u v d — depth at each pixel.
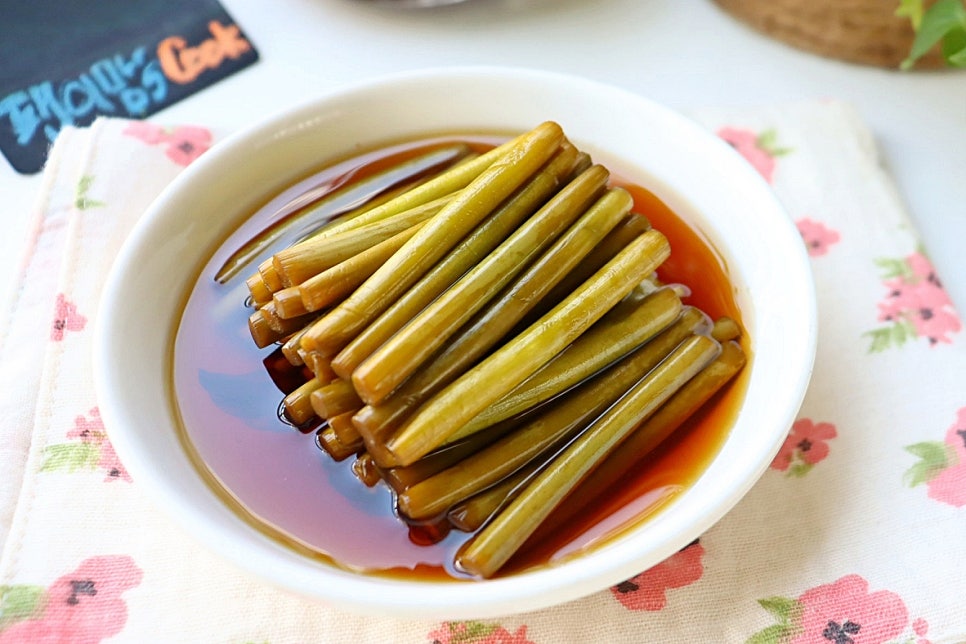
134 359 0.16
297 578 0.13
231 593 0.16
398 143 0.20
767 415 0.15
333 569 0.14
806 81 0.25
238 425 0.16
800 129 0.22
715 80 0.25
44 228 0.20
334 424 0.15
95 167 0.21
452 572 0.15
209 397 0.17
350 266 0.16
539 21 0.27
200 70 0.25
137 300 0.16
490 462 0.15
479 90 0.19
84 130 0.22
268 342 0.17
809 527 0.16
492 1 0.27
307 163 0.19
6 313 0.19
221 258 0.18
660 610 0.16
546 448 0.16
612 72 0.25
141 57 0.25
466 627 0.15
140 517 0.16
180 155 0.21
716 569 0.16
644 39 0.26
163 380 0.17
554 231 0.16
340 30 0.26
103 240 0.20
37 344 0.19
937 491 0.17
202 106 0.24
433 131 0.20
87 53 0.25
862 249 0.20
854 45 0.25
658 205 0.19
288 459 0.16
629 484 0.16
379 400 0.15
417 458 0.15
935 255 0.21
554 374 0.16
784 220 0.17
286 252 0.16
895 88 0.25
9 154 0.23
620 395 0.16
